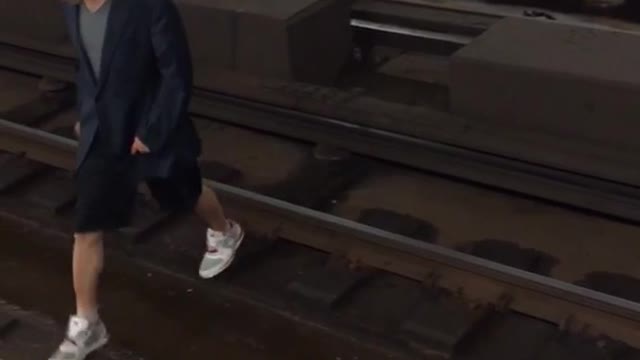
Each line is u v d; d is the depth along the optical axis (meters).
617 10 6.62
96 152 3.65
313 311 4.27
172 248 4.75
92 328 3.94
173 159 3.69
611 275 4.30
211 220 4.34
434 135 5.21
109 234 4.86
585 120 4.98
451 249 4.43
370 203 4.99
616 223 4.66
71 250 4.91
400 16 6.23
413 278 4.34
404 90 5.79
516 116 5.20
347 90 5.82
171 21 3.44
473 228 4.71
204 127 5.85
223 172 5.30
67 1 3.49
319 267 4.49
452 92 5.39
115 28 3.43
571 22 6.45
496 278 4.13
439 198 4.98
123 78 3.50
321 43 6.11
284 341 4.16
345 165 5.33
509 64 5.18
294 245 4.68
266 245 4.65
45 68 6.48
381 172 5.25
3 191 5.34
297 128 5.54
